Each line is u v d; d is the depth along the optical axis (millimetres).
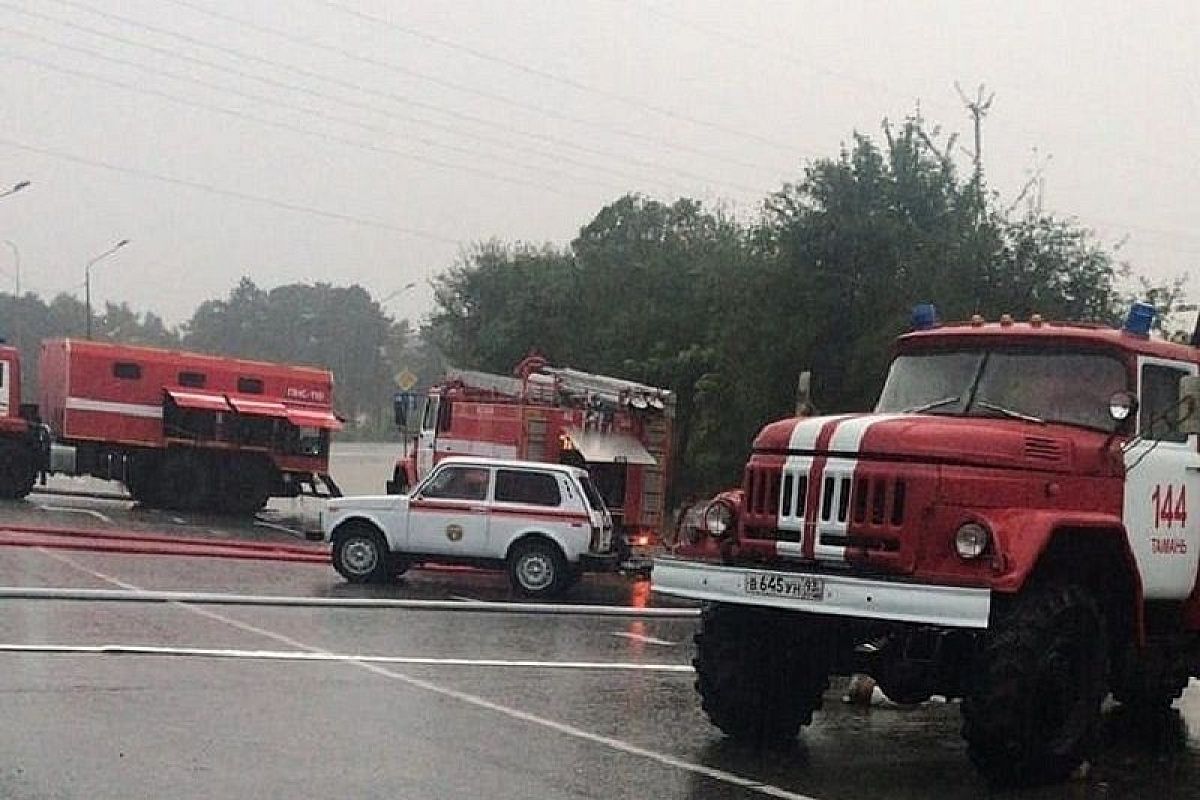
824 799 7738
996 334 9617
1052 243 25656
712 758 8656
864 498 8141
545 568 18328
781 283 25641
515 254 44000
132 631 12172
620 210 43625
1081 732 8305
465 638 13461
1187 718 11445
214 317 108875
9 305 91375
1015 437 8297
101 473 29719
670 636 14906
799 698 9211
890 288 24875
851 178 25797
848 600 7875
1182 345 9781
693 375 31812
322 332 104375
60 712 8602
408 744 8398
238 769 7488
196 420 30078
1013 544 7855
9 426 28547
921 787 8203
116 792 6855
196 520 27922
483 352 39812
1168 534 9227
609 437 23281
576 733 9102
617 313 35594
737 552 8711
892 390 9922
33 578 15688
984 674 7918
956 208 26109
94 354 29500
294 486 30906
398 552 18406
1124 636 8906
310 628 13320
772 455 8688
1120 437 8930
